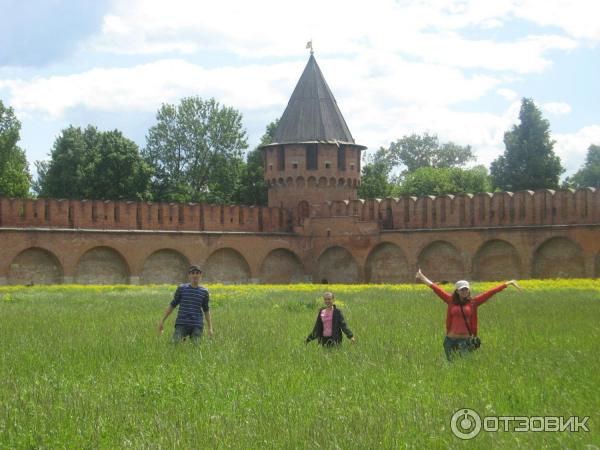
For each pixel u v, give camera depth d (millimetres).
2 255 56375
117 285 56969
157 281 64062
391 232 66375
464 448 10773
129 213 62844
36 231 57844
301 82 73500
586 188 57188
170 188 94938
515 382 14555
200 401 13617
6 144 88125
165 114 98625
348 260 69250
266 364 17172
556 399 13320
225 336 22375
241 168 97062
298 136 71625
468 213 63094
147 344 20469
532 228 59250
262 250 68688
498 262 61344
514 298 39062
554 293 42594
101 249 61375
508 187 93875
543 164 92500
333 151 71625
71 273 59375
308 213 71312
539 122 93812
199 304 21250
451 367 16141
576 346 19781
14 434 11852
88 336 23125
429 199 65188
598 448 10359
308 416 12453
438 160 144500
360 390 14258
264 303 38500
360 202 68875
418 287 52500
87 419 12453
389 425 11750
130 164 85562
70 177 85062
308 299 41125
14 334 24234
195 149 98500
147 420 12422
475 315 17922
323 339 20312
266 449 10914
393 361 17234
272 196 73000
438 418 12117
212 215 67125
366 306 35156
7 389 14891
